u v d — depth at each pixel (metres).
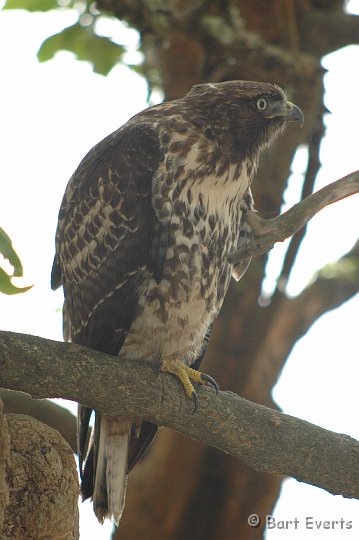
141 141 11.43
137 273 11.29
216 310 12.09
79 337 11.55
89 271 11.47
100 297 11.40
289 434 10.05
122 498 11.02
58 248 12.09
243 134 11.92
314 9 17.58
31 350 9.41
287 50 16.58
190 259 11.33
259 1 16.55
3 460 7.89
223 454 16.08
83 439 11.16
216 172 11.48
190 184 11.34
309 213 9.70
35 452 8.37
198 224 11.38
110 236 11.34
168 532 15.97
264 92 12.18
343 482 10.09
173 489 16.03
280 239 9.85
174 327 11.48
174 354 11.62
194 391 10.06
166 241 11.25
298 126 15.78
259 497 16.14
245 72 15.81
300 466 10.09
